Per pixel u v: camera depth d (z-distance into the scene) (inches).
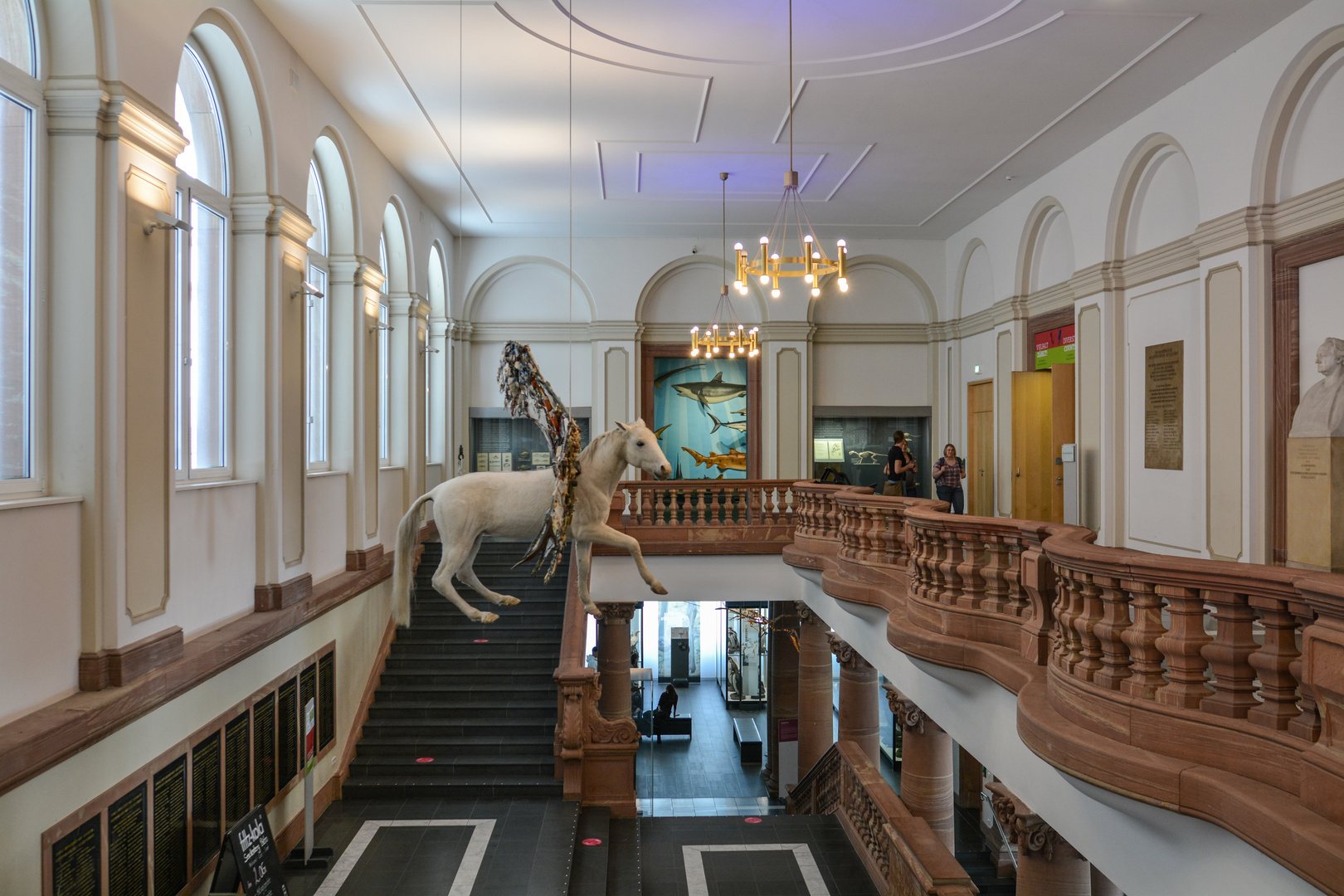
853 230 711.7
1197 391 412.5
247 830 266.4
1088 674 182.9
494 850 341.4
